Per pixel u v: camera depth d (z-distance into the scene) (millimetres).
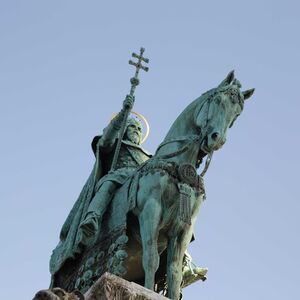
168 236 12641
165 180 12609
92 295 11375
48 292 10148
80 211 13438
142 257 12617
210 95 13000
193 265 13484
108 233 12992
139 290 11469
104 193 13258
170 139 13102
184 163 12812
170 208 12578
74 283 13031
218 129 12570
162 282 13062
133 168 13859
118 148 13711
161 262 13070
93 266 12805
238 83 13172
